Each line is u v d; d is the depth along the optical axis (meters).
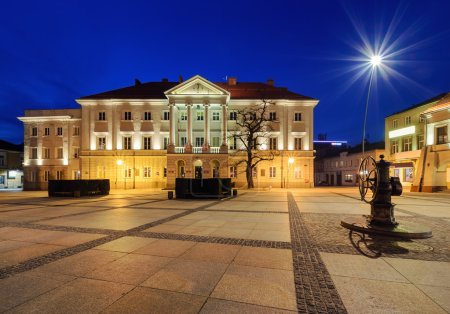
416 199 21.48
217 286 4.57
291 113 41.09
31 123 44.50
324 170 68.75
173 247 6.93
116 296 4.21
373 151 47.56
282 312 3.74
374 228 8.41
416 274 5.07
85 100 41.09
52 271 5.27
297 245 7.11
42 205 17.34
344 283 4.68
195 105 40.16
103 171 40.97
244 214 12.70
